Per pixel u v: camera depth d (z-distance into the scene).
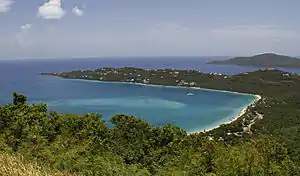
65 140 19.91
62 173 11.53
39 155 13.68
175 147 23.59
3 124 18.59
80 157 14.23
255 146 15.12
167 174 17.27
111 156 18.72
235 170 12.80
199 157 16.05
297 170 14.58
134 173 15.99
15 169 9.11
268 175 13.30
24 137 16.28
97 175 13.57
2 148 13.43
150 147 24.70
